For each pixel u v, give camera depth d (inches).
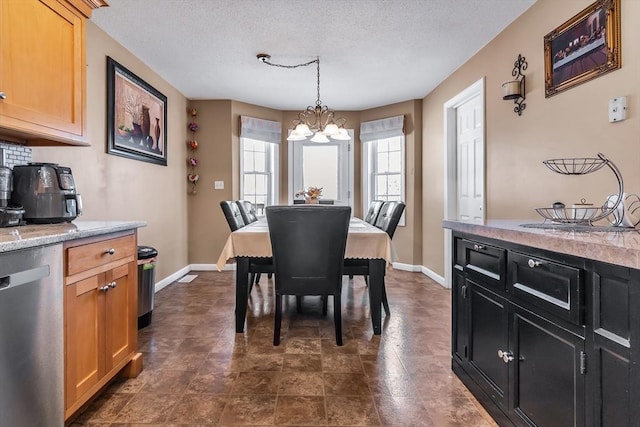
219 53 129.0
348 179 210.7
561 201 86.9
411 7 98.5
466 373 71.3
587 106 78.1
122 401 66.3
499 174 114.7
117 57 119.6
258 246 99.3
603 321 37.1
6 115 57.0
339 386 72.1
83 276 58.6
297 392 69.8
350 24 108.3
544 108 92.7
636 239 40.3
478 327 66.4
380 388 71.4
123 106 121.7
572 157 82.5
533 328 49.7
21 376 45.8
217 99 185.6
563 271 43.1
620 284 34.7
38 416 48.7
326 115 205.6
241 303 101.0
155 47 123.7
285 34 114.4
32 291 47.4
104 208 112.3
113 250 67.6
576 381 41.1
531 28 97.8
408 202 187.8
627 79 68.3
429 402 66.6
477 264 67.1
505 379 56.9
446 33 113.9
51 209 70.8
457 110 153.3
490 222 71.7
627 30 68.0
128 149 124.9
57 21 67.4
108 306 66.2
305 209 87.9
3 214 62.0
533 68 97.1
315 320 112.3
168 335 99.3
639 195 65.9
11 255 43.8
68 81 70.5
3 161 71.8
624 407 34.3
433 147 169.5
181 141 176.1
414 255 184.9
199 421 60.4
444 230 156.4
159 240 151.6
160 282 151.4
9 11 57.4
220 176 186.7
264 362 82.7
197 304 128.9
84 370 59.0
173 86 165.2
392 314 117.6
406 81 158.6
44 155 85.9
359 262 105.7
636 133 66.7
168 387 71.4
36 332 48.2
